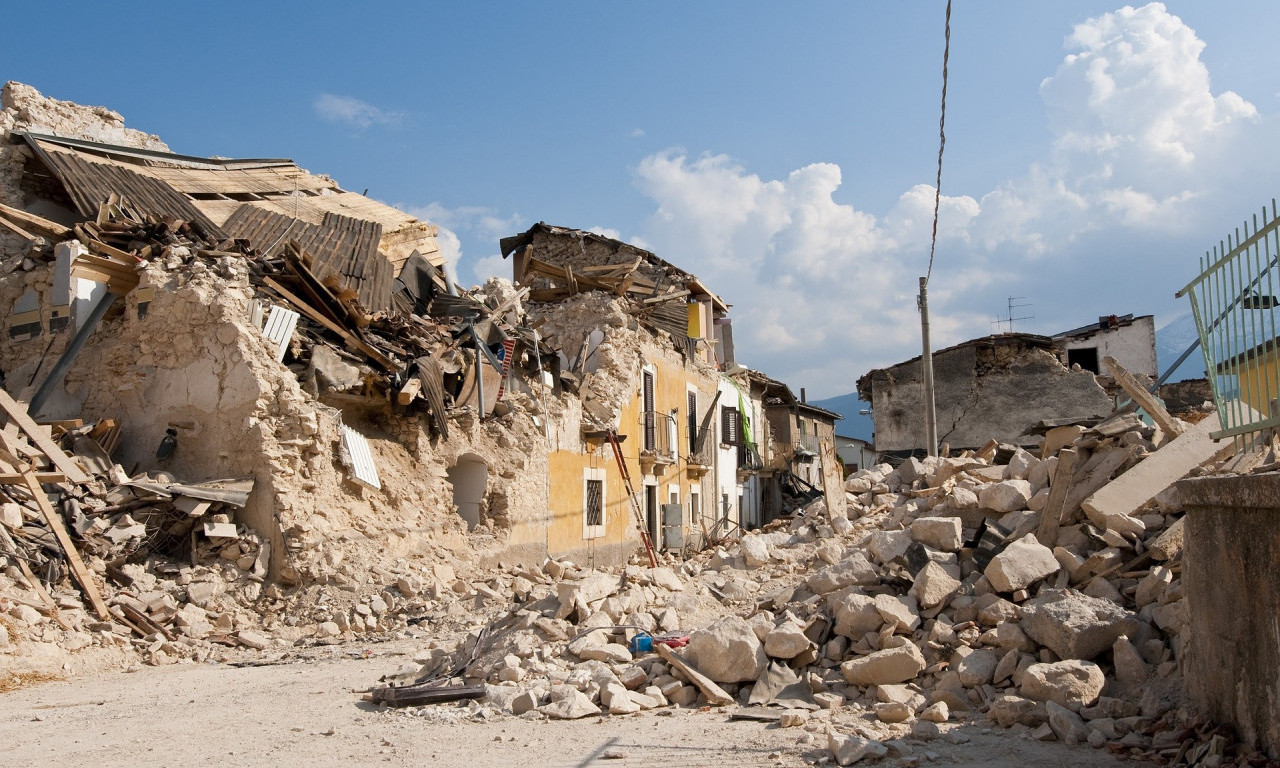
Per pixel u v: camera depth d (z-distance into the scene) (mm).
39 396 17031
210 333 16719
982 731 6645
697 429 35781
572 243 37000
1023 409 38688
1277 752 5160
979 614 8023
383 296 22438
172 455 16562
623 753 6492
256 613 14969
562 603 9836
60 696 9820
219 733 7695
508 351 22719
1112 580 8047
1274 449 6090
